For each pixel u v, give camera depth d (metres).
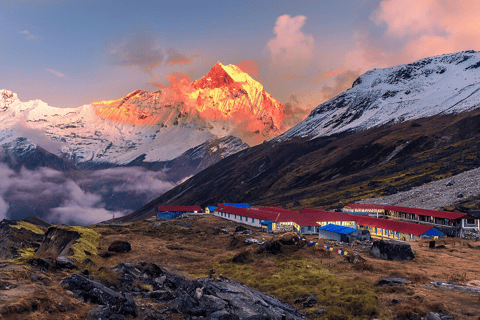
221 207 127.75
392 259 51.50
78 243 48.19
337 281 39.16
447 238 75.94
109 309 21.55
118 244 57.41
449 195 132.25
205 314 23.77
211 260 54.69
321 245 58.75
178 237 80.00
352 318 29.16
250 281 41.09
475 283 37.59
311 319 29.75
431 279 39.84
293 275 42.66
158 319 22.59
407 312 28.75
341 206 170.62
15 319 18.09
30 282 23.75
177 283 33.22
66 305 20.95
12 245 55.91
